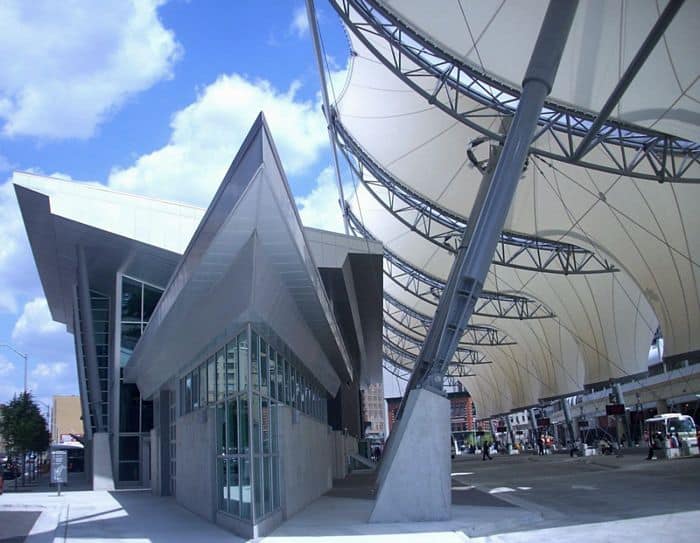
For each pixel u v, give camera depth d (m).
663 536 11.91
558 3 17.00
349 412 52.72
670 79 24.33
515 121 16.73
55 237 34.44
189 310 14.61
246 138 9.56
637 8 22.34
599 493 21.36
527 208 42.88
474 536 13.49
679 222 35.50
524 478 31.89
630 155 34.69
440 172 44.22
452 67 29.48
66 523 17.41
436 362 16.20
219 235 10.98
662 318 39.88
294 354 20.62
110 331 37.22
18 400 54.50
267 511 14.61
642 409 73.44
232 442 15.05
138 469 35.66
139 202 32.06
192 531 14.88
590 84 26.03
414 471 15.36
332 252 26.58
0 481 30.66
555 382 71.94
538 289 57.81
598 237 41.34
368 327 44.59
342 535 13.25
